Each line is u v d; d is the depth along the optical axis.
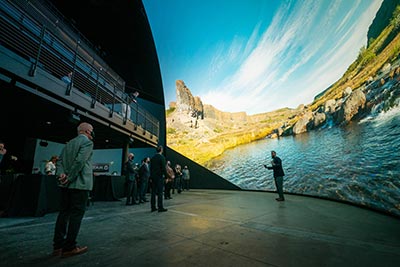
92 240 2.10
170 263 1.50
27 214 3.60
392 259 1.58
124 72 15.35
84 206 1.80
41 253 1.72
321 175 6.29
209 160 12.16
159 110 16.33
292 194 7.59
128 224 2.88
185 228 2.63
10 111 5.28
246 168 9.97
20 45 4.58
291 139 7.88
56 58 5.66
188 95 14.44
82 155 1.74
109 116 6.61
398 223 2.97
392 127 4.10
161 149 4.32
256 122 9.84
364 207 4.48
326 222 3.01
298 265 1.47
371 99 4.78
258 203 5.31
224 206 4.77
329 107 6.28
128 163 5.41
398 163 3.86
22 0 5.69
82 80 6.75
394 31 4.45
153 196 4.09
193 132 13.53
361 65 5.30
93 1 10.39
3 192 3.78
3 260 1.55
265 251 1.77
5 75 3.52
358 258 1.61
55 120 6.25
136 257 1.62
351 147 5.23
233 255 1.67
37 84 3.96
